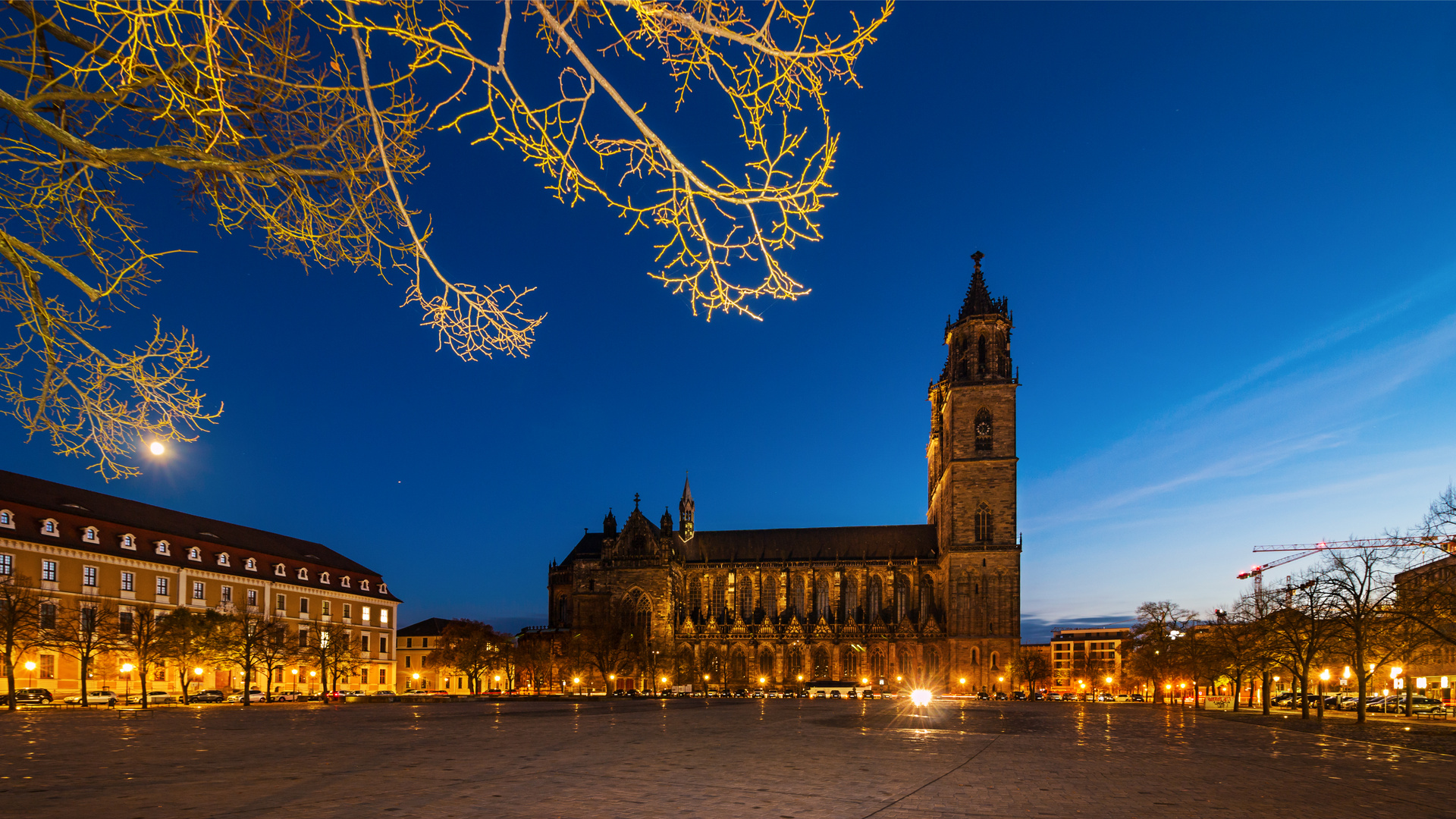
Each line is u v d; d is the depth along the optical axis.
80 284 8.55
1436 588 58.41
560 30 7.39
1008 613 176.88
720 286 8.00
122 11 6.47
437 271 8.63
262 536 148.75
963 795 22.98
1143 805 21.75
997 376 183.62
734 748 38.53
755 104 7.62
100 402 8.79
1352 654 83.44
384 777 26.31
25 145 8.09
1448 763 33.88
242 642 107.06
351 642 150.38
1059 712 94.25
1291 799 23.09
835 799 22.09
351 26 7.05
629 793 22.95
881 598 196.88
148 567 118.25
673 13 7.31
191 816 18.89
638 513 197.38
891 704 117.31
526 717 73.00
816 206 7.86
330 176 8.28
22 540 103.31
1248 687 148.38
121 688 111.94
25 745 39.06
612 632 182.25
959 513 181.62
